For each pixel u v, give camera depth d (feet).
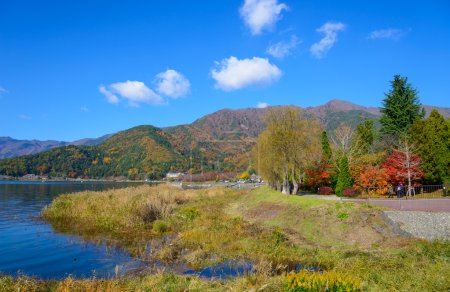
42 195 186.39
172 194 128.98
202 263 46.75
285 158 105.81
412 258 43.93
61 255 53.78
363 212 66.69
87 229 75.56
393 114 127.24
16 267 47.65
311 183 122.62
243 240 58.80
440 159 92.07
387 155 116.47
